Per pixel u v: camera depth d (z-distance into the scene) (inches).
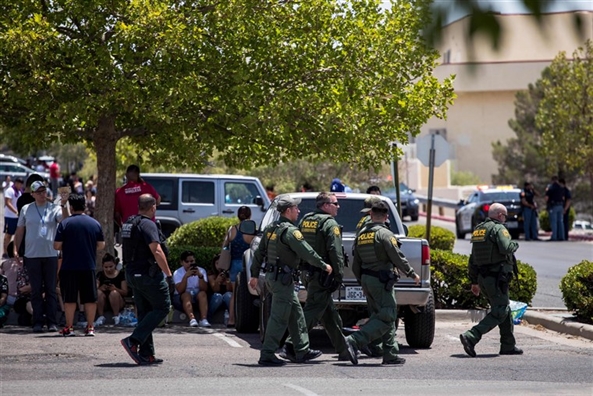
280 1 1631.4
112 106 1562.5
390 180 3969.0
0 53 1457.9
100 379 966.4
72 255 1342.3
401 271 1091.9
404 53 1656.0
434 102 1715.1
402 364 1103.6
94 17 1533.0
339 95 1611.7
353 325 1373.0
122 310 1512.1
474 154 6884.8
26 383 933.2
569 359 1159.0
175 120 1614.2
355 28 1642.5
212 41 1582.2
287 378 980.6
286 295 1075.3
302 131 1620.3
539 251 3253.0
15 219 2069.4
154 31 1487.5
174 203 2507.4
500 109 6830.7
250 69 1601.9
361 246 1093.1
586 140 4301.2
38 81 1480.1
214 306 1544.0
